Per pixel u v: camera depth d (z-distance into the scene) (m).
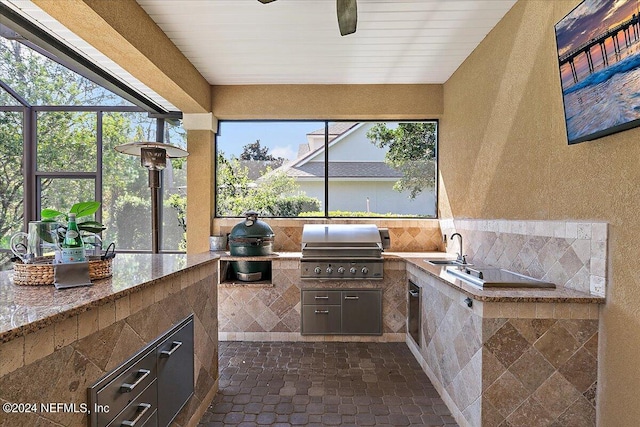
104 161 4.97
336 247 3.86
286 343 3.86
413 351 3.55
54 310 1.14
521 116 2.59
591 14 1.76
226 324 3.96
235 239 3.94
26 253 1.66
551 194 2.27
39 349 1.07
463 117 3.69
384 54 3.49
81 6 2.03
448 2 2.62
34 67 4.97
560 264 2.19
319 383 2.91
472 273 2.51
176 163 4.84
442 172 4.37
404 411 2.50
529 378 1.97
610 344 1.84
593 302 1.89
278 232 4.57
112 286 1.54
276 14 2.74
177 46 3.27
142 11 2.64
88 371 1.28
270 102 4.33
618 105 1.64
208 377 2.55
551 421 1.97
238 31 3.00
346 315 3.90
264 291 3.95
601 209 1.88
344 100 4.34
